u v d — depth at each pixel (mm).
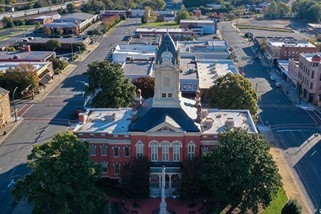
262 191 104812
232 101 144625
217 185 106938
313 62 193000
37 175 96938
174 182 116375
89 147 123375
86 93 163875
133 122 124375
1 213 111688
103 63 164000
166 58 118250
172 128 117562
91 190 102062
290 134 162250
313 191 123375
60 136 103125
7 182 126562
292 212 102125
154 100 122000
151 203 116000
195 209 112688
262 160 106688
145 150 120188
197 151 120250
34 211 110375
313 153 146625
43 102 198750
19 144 153500
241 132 111625
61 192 96562
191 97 197250
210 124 125625
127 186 114625
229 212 110625
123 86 156875
